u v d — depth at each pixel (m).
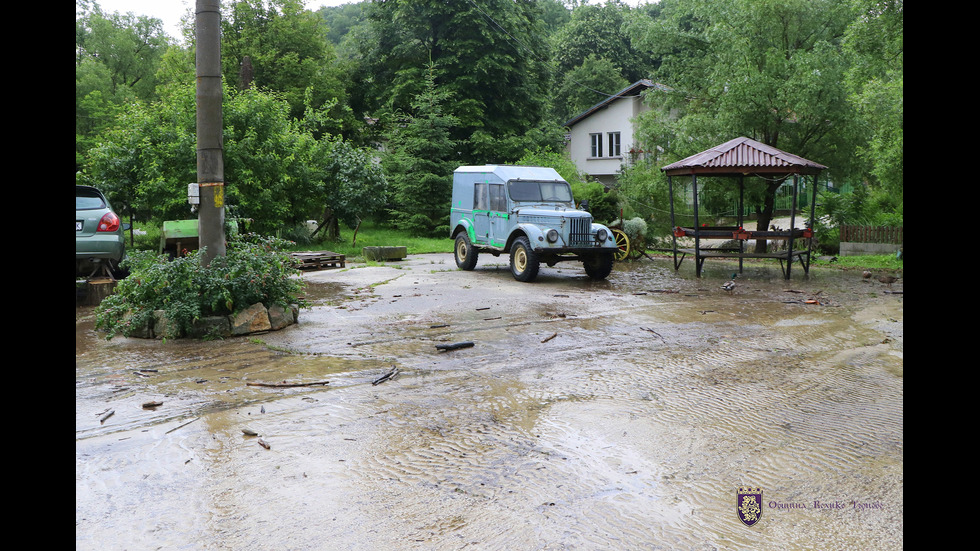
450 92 32.88
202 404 5.73
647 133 24.25
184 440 4.88
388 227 33.12
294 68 36.19
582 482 4.17
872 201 23.06
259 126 19.84
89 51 46.91
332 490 4.04
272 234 20.31
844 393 6.16
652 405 5.79
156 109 19.30
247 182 19.05
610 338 8.67
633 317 10.24
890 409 5.64
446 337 8.63
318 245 23.47
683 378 6.71
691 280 15.33
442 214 29.91
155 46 49.97
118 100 43.12
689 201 25.02
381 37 37.44
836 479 4.20
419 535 3.49
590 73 50.66
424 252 23.05
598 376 6.77
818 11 20.62
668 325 9.62
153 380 6.49
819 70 19.56
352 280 14.75
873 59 18.66
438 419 5.38
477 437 4.97
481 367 7.11
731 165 15.79
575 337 8.72
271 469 4.36
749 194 21.64
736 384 6.49
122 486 4.08
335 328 9.20
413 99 35.34
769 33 20.95
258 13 36.97
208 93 8.83
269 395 6.02
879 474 4.26
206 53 8.76
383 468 4.38
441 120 29.91
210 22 8.74
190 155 18.22
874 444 4.80
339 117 38.03
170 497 3.94
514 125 37.84
